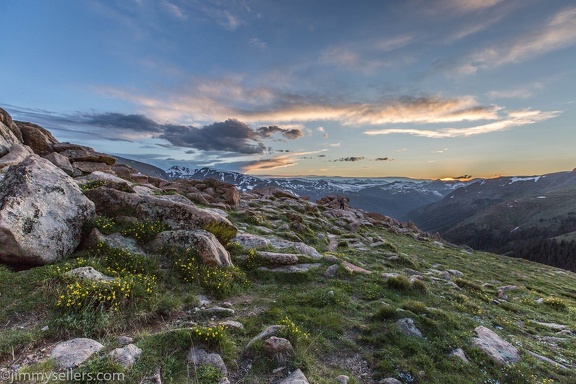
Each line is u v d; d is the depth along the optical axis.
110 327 10.30
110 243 15.55
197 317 12.39
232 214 34.56
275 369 9.41
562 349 14.96
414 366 10.81
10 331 9.14
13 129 32.00
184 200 33.16
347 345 11.76
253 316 13.10
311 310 14.10
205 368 8.81
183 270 15.14
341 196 83.31
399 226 78.19
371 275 20.56
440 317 14.50
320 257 22.30
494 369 11.52
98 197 18.59
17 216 12.94
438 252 46.72
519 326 17.47
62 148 36.62
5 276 11.58
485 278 33.59
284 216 40.47
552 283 37.66
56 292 10.88
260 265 19.66
